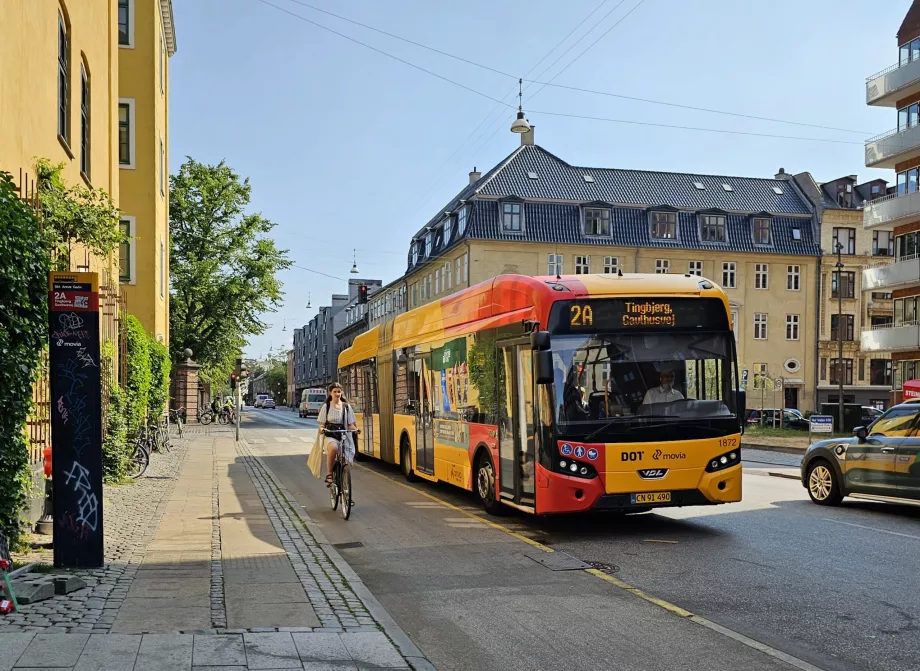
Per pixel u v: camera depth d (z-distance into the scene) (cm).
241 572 760
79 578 673
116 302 1563
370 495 1468
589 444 983
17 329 787
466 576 797
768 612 650
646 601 689
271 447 2900
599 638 587
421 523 1136
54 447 748
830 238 6112
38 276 834
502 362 1135
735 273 5956
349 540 1012
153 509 1221
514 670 523
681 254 5828
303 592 680
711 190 6162
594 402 995
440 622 635
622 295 1023
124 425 1620
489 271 5500
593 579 774
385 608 677
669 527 1074
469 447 1270
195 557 834
